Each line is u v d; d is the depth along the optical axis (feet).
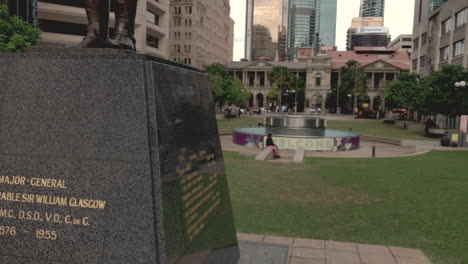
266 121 106.42
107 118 10.85
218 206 15.24
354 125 147.02
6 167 11.20
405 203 29.96
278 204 29.17
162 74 11.45
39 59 11.35
